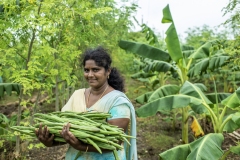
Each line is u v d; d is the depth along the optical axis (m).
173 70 6.18
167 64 6.25
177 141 7.11
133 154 2.64
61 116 2.50
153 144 6.86
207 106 4.52
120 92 2.58
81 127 2.26
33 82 4.52
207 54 6.04
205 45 6.14
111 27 7.12
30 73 4.52
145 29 6.89
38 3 4.08
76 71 6.73
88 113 2.43
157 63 6.35
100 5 6.04
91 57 2.49
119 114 2.46
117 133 2.25
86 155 2.52
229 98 4.45
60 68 5.16
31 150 6.24
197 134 6.17
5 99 10.96
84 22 5.18
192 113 6.69
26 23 3.94
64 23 4.66
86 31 5.21
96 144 2.22
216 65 5.83
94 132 2.24
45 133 2.34
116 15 6.92
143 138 7.30
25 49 4.75
